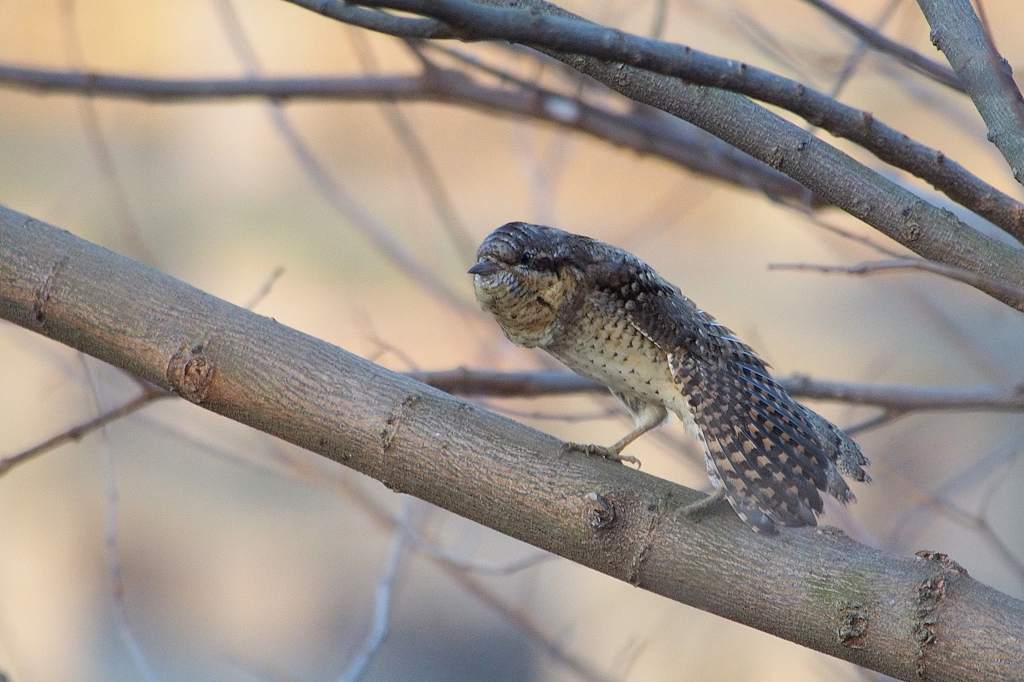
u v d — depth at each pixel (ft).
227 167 59.93
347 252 54.70
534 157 38.68
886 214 21.01
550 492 19.15
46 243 19.86
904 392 28.81
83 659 50.31
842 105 18.89
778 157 21.13
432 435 19.33
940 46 21.31
